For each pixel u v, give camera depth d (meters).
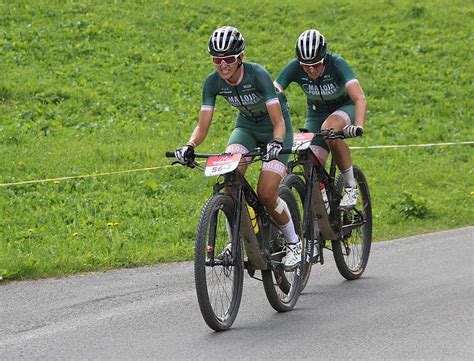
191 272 22.17
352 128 18.78
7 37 47.50
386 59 51.00
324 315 18.16
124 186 31.70
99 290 20.27
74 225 26.92
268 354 15.39
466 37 55.09
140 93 43.28
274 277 19.34
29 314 18.22
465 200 32.88
